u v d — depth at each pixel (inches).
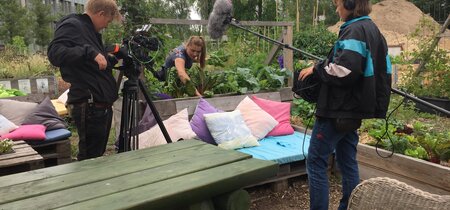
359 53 86.8
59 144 146.1
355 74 86.4
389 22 980.6
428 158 135.6
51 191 61.7
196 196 62.7
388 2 1055.0
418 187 124.8
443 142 137.6
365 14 93.7
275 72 202.4
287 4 645.3
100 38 119.3
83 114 115.1
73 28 110.0
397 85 282.0
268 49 267.0
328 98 93.5
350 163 106.7
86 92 114.4
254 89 185.5
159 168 71.6
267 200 134.6
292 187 143.4
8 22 612.1
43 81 279.3
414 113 232.8
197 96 170.7
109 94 118.4
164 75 137.0
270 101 173.5
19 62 354.0
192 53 175.0
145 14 277.3
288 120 170.2
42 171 71.9
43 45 683.4
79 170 71.9
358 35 88.4
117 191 60.9
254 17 695.1
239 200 71.3
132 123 122.0
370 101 90.0
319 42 423.2
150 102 125.4
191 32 246.7
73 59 105.9
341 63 86.7
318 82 95.9
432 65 271.0
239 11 691.4
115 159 78.5
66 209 54.5
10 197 59.4
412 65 295.1
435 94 260.5
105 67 108.0
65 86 313.0
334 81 88.6
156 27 204.4
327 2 852.6
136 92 121.3
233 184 67.3
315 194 99.6
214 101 171.8
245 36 285.9
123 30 260.1
